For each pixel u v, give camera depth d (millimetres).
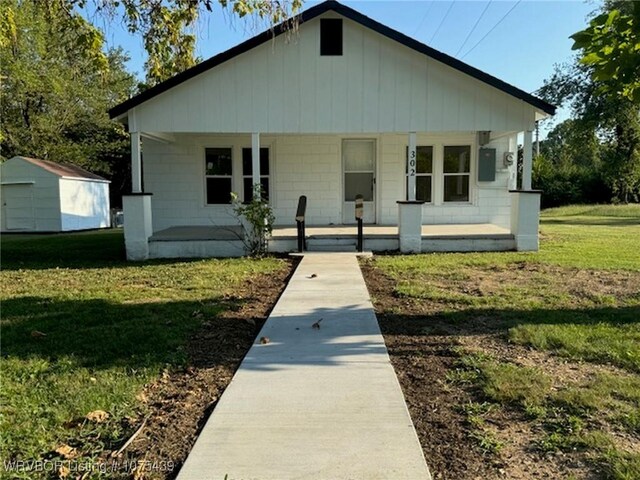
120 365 3725
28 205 17750
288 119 9766
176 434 2713
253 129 9766
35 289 6680
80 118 25125
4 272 8219
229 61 9617
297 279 7113
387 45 9641
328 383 3359
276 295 6309
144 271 8125
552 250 9945
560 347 4023
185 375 3574
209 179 12414
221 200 12445
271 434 2654
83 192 19078
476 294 6066
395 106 9766
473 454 2473
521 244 9938
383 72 9703
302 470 2305
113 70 24766
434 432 2701
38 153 23906
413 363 3760
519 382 3271
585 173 28406
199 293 6348
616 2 19578
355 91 9734
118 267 8672
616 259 8695
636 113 21531
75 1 6148
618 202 26719
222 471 2307
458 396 3160
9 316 5152
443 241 10055
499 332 4484
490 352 3959
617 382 3248
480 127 9789
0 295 6273
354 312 5273
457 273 7488
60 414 2912
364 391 3217
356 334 4492
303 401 3068
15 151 23266
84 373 3547
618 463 2316
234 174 12391
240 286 6852
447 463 2398
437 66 9688
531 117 9766
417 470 2303
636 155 23406
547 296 5895
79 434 2709
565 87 23266
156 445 2592
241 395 3166
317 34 9625
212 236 10141
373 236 10086
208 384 3408
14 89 20703
